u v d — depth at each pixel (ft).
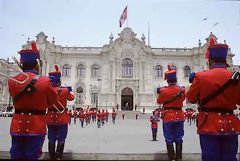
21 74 18.19
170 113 28.94
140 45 183.52
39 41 156.15
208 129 15.79
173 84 30.55
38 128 17.71
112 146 38.50
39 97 17.90
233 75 15.48
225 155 15.69
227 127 15.60
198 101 17.08
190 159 27.30
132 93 182.70
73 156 27.40
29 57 18.44
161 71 184.75
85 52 184.65
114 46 183.52
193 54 178.40
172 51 184.96
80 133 63.36
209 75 16.15
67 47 184.55
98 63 185.06
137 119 153.58
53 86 18.92
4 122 90.12
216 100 15.94
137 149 35.55
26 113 17.83
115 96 179.93
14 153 17.46
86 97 180.96
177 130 28.30
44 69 154.61
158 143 44.45
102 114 106.93
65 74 182.60
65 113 29.58
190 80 17.30
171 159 27.35
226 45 16.76
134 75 182.09
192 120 113.70
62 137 28.81
